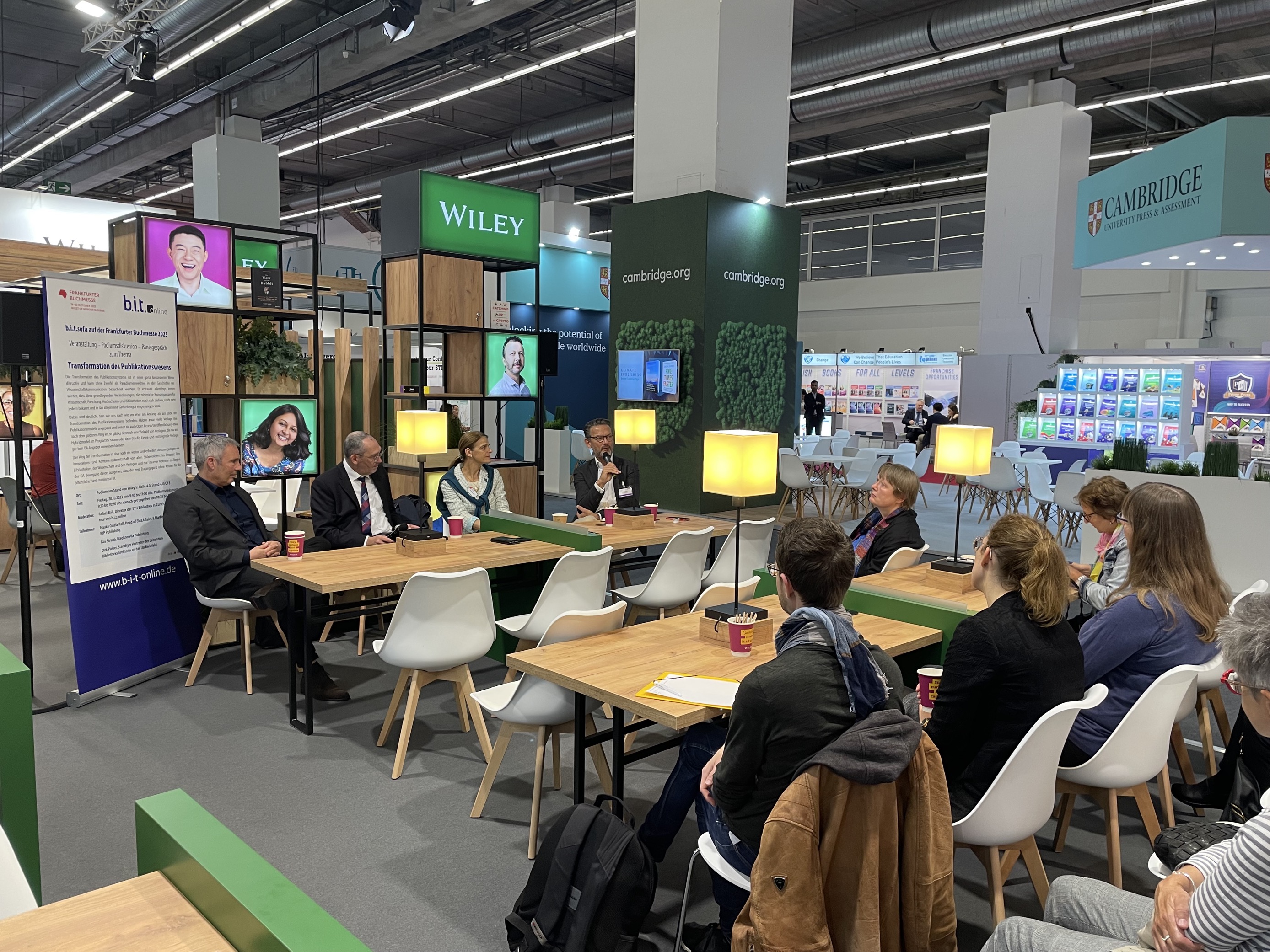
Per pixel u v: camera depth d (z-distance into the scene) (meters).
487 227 6.09
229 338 5.34
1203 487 5.61
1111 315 17.31
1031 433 12.19
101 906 1.25
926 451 11.28
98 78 12.20
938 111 15.35
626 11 11.12
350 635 5.39
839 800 1.66
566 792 3.32
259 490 6.70
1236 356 11.13
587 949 2.13
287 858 2.82
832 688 1.78
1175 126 15.80
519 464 6.30
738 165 9.12
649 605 4.57
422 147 18.56
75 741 3.73
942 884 1.77
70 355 3.96
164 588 4.58
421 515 4.92
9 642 5.12
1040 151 12.96
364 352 7.34
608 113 14.15
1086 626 2.68
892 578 3.79
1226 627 1.51
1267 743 2.15
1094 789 2.52
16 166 19.53
